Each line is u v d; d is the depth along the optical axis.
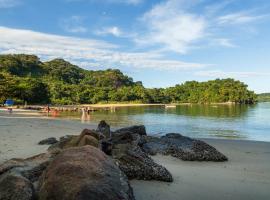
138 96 166.88
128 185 6.65
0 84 92.44
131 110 92.12
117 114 68.25
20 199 6.25
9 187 6.44
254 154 15.09
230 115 65.69
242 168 11.78
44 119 39.31
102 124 17.12
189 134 30.06
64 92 134.38
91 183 6.01
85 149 7.04
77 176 6.15
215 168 11.58
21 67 179.00
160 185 8.97
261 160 13.52
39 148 14.07
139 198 7.83
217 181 9.67
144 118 54.81
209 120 50.66
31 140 16.64
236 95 177.38
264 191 8.80
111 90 164.38
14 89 95.06
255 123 44.44
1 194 6.34
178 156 13.13
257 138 27.12
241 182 9.68
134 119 51.75
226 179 9.98
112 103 152.88
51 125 28.33
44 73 191.12
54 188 6.06
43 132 21.23
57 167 6.43
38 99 109.44
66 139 13.11
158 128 36.31
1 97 90.50
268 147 17.59
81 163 6.46
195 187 8.94
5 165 8.45
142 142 14.43
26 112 59.41
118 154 10.28
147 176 9.36
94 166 6.47
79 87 148.38
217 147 17.48
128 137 13.70
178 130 34.06
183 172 10.70
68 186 5.98
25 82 106.06
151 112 79.31
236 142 20.14
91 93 149.00
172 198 7.91
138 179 9.36
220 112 79.88
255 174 10.84
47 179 6.36
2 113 49.94
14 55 195.50
